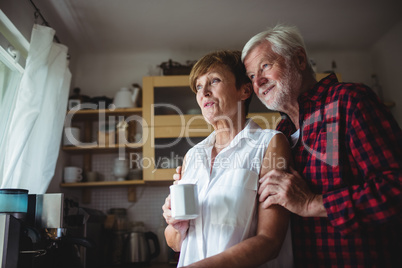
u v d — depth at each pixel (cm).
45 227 161
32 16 232
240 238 99
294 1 271
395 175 92
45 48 208
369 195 93
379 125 99
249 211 102
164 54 344
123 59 344
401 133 99
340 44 336
